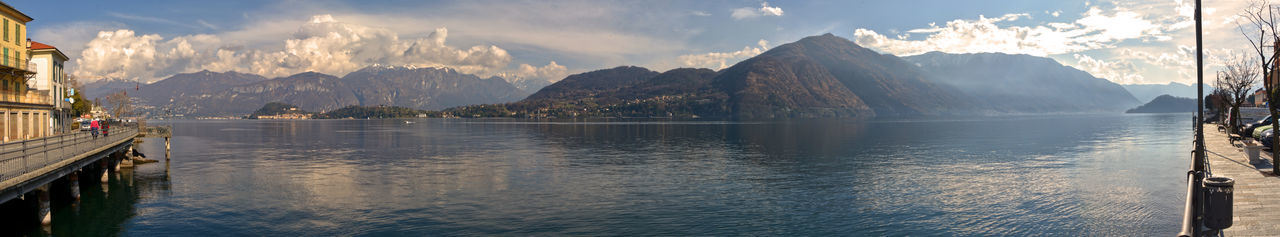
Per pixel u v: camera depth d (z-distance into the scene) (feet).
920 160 222.69
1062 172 172.55
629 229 103.91
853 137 417.69
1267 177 101.60
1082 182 148.97
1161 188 135.85
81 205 122.72
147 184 156.97
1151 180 149.89
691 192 143.13
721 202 128.88
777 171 187.83
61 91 234.38
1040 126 650.43
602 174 181.88
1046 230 98.07
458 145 343.67
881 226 103.91
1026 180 155.63
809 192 141.49
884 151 273.33
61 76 234.58
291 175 181.16
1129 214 108.06
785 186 152.25
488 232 101.71
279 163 223.71
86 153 118.73
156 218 110.93
